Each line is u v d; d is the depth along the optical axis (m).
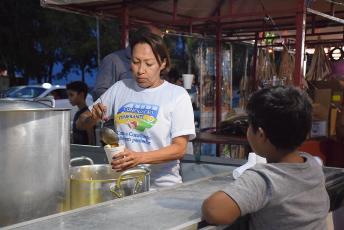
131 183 1.40
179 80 4.63
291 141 1.20
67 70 15.57
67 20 12.59
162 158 1.60
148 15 4.32
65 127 1.32
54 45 13.19
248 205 1.11
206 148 4.45
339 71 4.54
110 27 13.13
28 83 14.34
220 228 1.12
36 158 1.21
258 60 4.93
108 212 1.17
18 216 1.18
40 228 1.03
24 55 13.19
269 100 1.20
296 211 1.17
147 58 1.73
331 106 3.79
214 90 5.20
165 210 1.20
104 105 1.92
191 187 1.47
